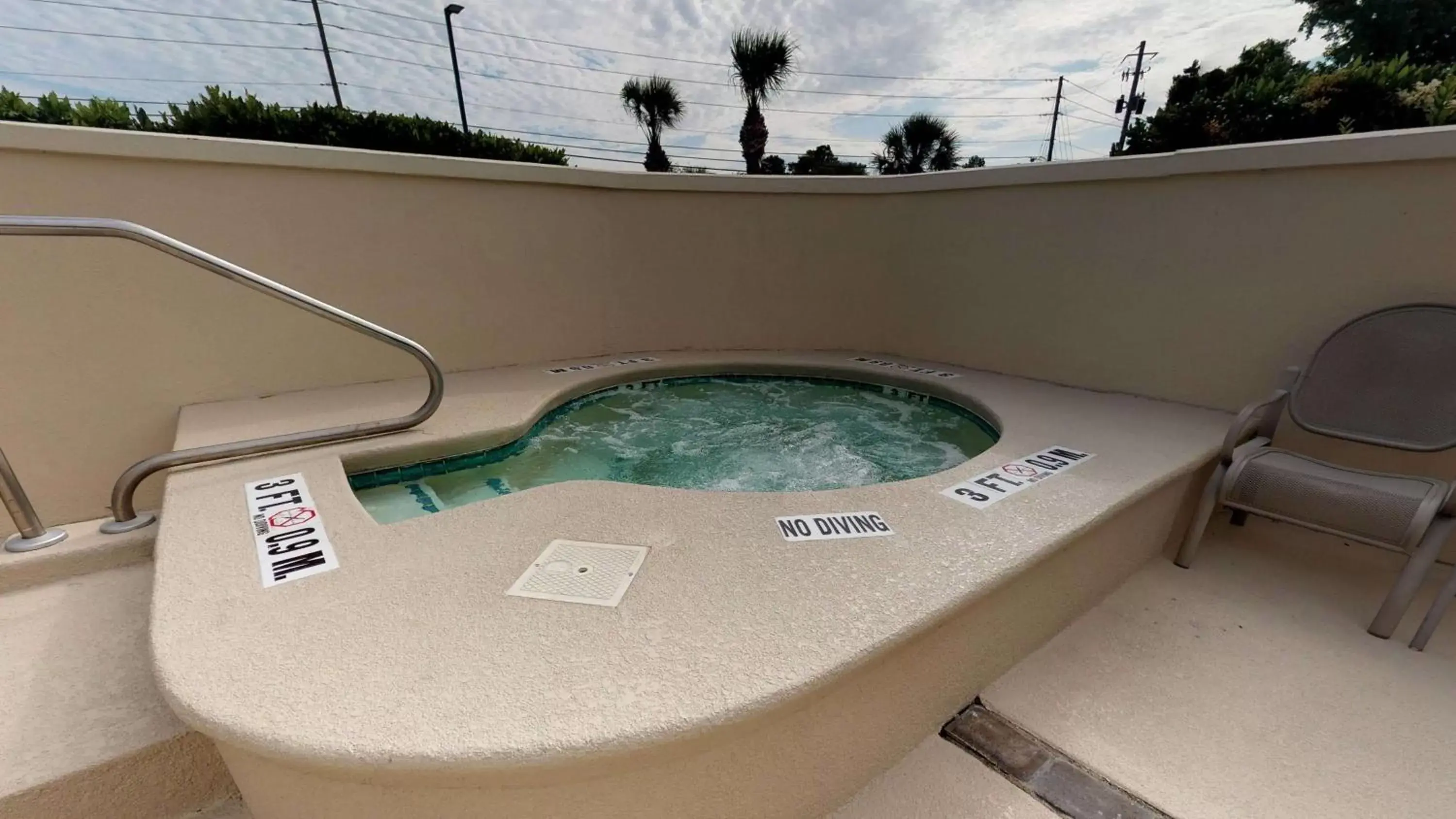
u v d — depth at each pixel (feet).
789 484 9.53
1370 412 6.82
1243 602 6.41
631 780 3.21
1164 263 9.55
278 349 9.93
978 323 12.75
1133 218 9.83
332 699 3.14
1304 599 6.45
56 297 7.87
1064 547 5.15
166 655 3.51
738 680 3.30
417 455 7.85
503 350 12.65
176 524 5.26
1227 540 7.79
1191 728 4.70
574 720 2.99
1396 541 5.38
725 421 12.18
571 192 12.84
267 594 4.18
